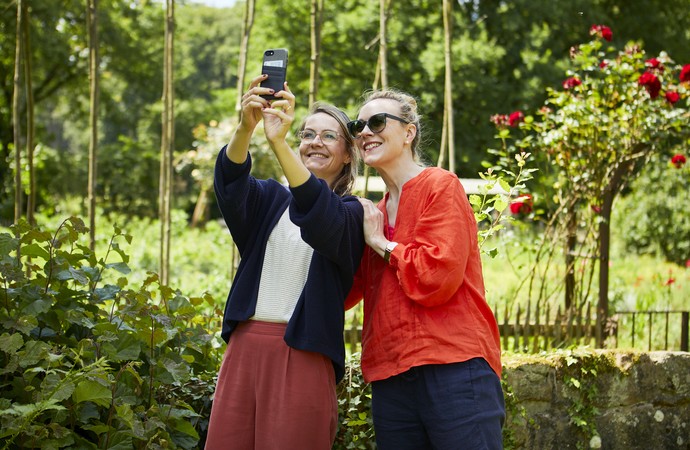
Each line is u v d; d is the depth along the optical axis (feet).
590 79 16.28
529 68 50.39
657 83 14.78
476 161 50.21
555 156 16.21
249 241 7.59
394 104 7.52
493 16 53.88
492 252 10.20
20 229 7.88
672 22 58.03
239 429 7.18
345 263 7.17
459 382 6.87
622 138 15.55
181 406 8.21
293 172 6.75
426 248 6.84
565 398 10.27
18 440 6.95
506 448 9.72
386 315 7.18
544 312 15.98
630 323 19.07
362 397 9.50
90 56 14.17
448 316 7.00
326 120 7.78
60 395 6.70
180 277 26.18
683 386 10.98
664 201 41.47
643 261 39.27
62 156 68.74
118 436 7.39
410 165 7.62
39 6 63.05
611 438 10.48
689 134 15.47
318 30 13.97
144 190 68.95
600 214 15.58
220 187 7.11
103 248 30.32
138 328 8.14
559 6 51.88
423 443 7.25
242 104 6.96
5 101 72.79
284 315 7.23
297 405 6.99
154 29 74.84
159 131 78.84
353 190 8.07
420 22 52.39
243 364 7.23
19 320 7.34
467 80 49.90
